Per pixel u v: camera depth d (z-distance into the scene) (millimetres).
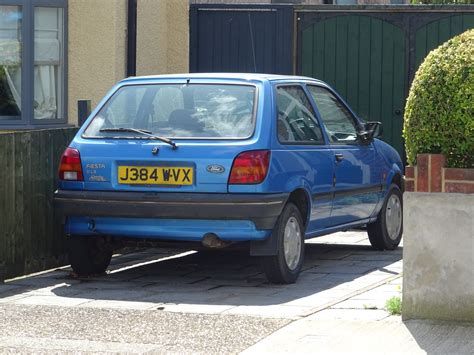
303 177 11117
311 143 11539
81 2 16125
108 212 10758
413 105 8773
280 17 17469
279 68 17500
